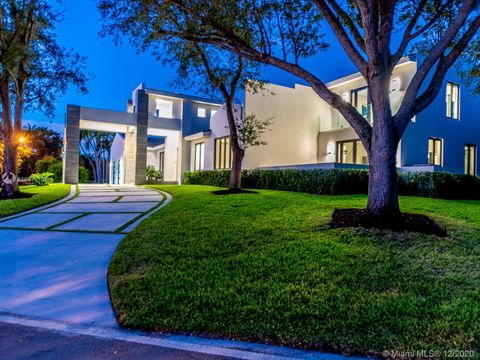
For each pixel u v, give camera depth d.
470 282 3.85
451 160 16.14
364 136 6.44
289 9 7.39
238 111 17.41
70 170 20.66
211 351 2.83
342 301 3.51
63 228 8.04
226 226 6.72
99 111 21.08
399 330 2.98
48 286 4.47
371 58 6.01
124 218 9.06
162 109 26.83
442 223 6.17
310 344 2.87
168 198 12.91
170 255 5.23
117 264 5.06
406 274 4.09
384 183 6.09
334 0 6.88
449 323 3.03
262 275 4.28
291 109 18.23
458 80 16.50
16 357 2.77
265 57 7.32
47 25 12.87
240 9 7.54
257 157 16.86
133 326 3.31
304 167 14.27
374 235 5.40
